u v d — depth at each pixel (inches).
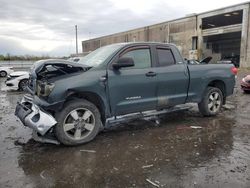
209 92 250.7
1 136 201.9
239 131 209.8
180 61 229.6
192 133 205.9
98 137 197.8
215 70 252.7
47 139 180.4
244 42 1131.9
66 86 172.1
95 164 150.7
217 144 180.5
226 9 1199.6
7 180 132.6
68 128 177.0
